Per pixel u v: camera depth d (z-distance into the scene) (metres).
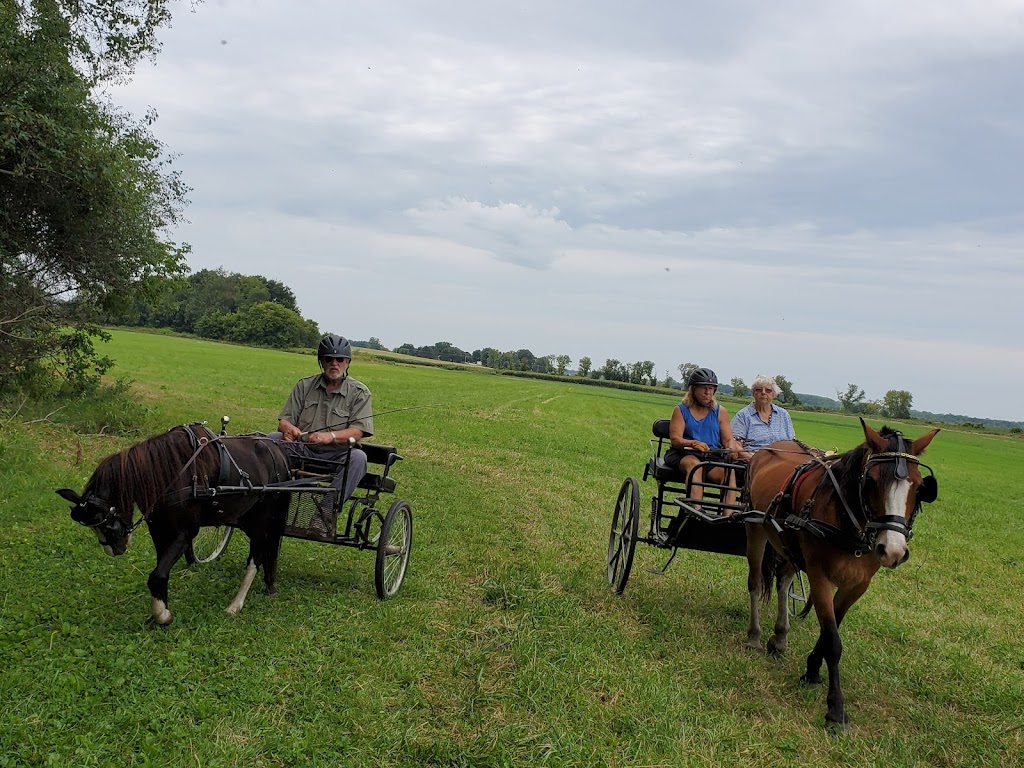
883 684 6.44
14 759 3.87
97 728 4.21
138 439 14.47
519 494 13.81
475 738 4.62
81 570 6.84
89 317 16.98
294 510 6.72
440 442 20.16
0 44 12.74
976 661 7.32
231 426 18.36
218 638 5.58
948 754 5.20
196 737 4.23
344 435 6.95
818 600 5.78
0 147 13.16
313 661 5.39
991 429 100.38
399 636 6.10
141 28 15.09
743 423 8.63
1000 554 13.77
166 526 5.72
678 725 5.05
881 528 5.16
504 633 6.45
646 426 37.78
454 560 8.77
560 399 53.06
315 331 124.69
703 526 7.34
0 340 15.11
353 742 4.43
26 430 13.10
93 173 14.30
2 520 8.08
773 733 5.21
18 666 4.79
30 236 15.33
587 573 8.89
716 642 7.01
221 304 129.62
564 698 5.28
